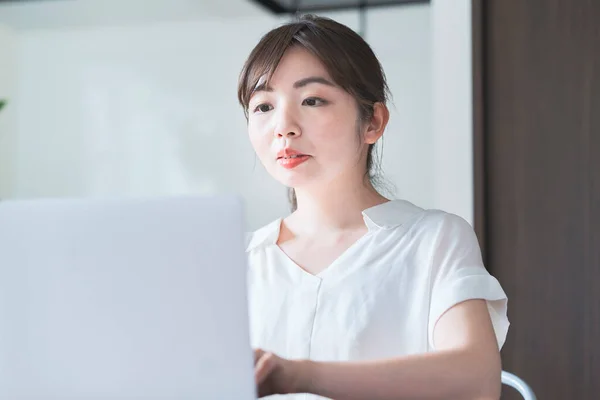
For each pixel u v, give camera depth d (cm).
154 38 533
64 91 547
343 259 109
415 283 105
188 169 532
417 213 112
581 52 236
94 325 63
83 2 487
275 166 106
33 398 64
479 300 95
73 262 63
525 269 240
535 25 241
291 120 103
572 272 235
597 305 232
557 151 238
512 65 243
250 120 108
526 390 131
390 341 103
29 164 552
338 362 78
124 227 62
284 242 115
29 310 63
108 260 62
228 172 525
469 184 245
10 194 552
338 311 105
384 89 113
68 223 63
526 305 239
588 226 234
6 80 548
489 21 246
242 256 62
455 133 247
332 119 103
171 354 62
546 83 240
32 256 63
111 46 540
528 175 241
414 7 488
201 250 62
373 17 495
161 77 533
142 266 62
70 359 63
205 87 528
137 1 487
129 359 63
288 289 109
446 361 82
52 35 545
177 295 62
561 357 235
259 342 108
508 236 242
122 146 541
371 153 116
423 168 489
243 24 520
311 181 106
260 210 521
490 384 84
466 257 104
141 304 62
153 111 536
